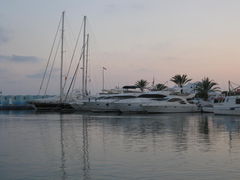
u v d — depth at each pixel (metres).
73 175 12.47
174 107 64.50
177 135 24.92
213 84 88.00
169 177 11.97
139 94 70.62
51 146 19.59
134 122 39.44
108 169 13.34
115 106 68.12
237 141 21.36
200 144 20.00
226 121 40.53
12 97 102.19
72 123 38.62
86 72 80.44
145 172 12.76
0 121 43.22
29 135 25.67
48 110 79.75
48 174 12.65
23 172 13.01
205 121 40.56
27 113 70.31
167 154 16.53
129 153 16.94
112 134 25.84
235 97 54.25
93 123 38.31
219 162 14.46
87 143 20.75
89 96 77.75
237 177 11.88
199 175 12.21
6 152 17.50
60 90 80.31
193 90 87.44
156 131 28.06
